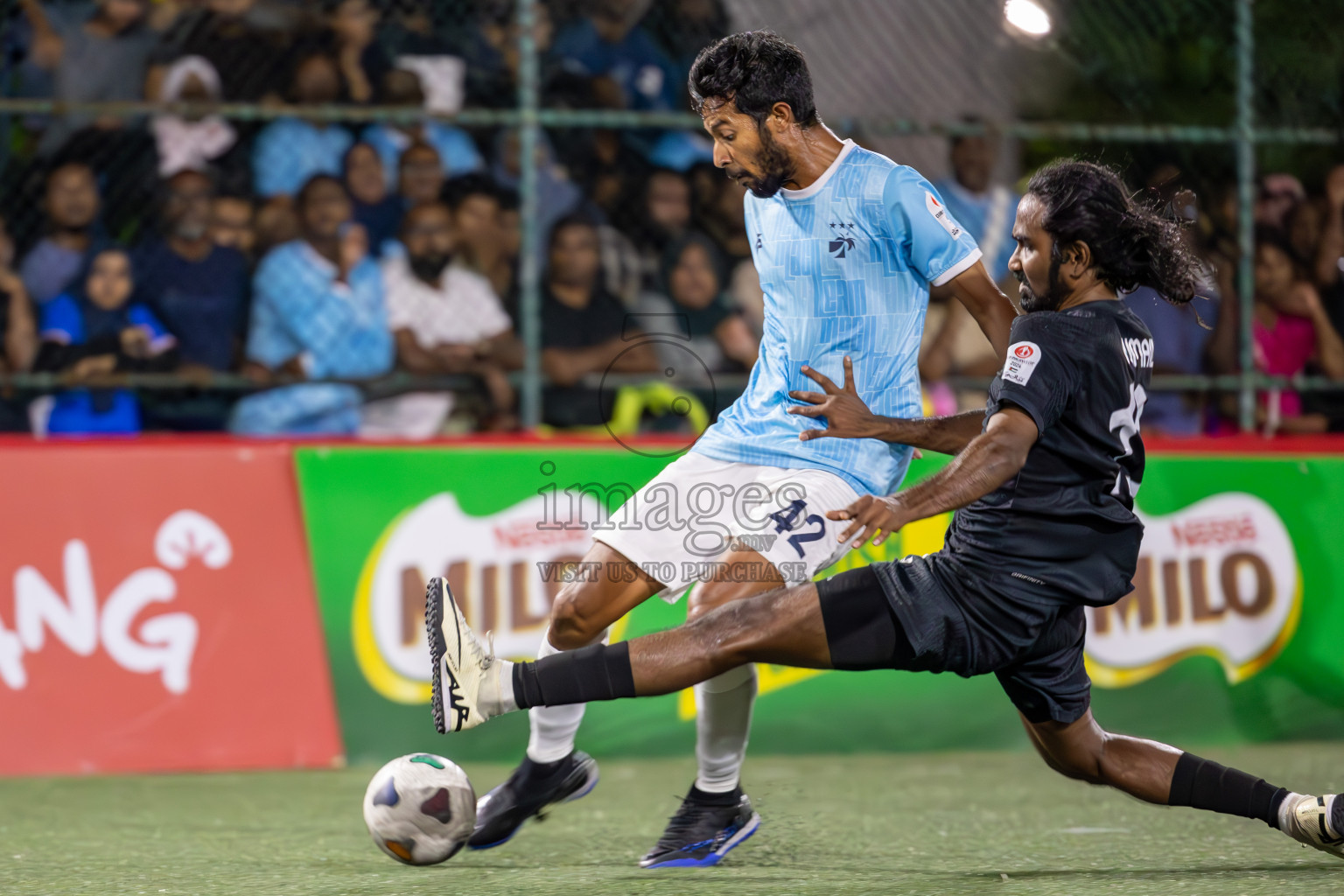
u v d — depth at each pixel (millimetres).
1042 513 10039
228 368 20188
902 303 11406
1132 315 10367
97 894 10773
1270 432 21250
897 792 15875
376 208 21016
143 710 17500
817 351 11422
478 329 20938
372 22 22000
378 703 18031
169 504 17859
